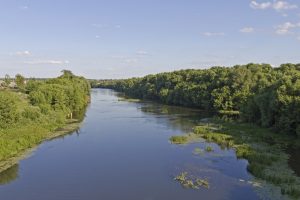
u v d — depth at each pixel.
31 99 103.19
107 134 80.25
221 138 71.69
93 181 46.84
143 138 75.19
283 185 43.81
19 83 188.38
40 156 59.84
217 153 61.06
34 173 50.44
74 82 172.88
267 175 46.78
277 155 58.12
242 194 41.22
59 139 74.50
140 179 47.38
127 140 73.06
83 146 67.62
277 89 78.25
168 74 196.12
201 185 44.53
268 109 79.94
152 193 42.19
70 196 41.75
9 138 65.75
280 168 50.62
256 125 86.06
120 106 152.62
